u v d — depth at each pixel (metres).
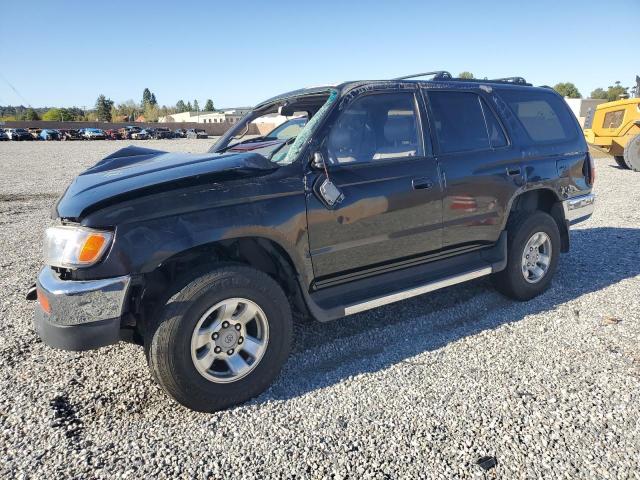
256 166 3.03
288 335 3.13
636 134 13.34
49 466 2.49
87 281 2.65
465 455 2.48
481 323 4.07
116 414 2.95
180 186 2.81
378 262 3.61
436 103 3.92
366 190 3.40
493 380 3.17
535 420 2.74
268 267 3.39
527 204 4.69
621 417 2.73
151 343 2.74
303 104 4.14
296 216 3.10
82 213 2.63
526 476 2.32
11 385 3.29
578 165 4.77
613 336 3.73
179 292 2.75
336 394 3.09
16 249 6.92
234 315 2.95
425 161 3.73
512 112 4.39
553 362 3.37
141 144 42.34
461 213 3.93
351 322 4.21
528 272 4.48
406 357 3.54
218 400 2.89
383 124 3.66
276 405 2.99
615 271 5.23
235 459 2.51
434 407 2.90
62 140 55.69
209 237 2.80
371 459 2.48
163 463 2.50
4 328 4.21
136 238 2.66
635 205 8.82
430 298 4.68
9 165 20.45
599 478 2.29
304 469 2.42
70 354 3.73
